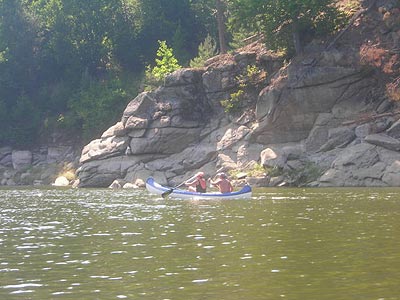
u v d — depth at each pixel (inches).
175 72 1712.6
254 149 1539.1
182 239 471.2
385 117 1375.5
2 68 2647.6
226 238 471.5
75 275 334.0
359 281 303.3
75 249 429.7
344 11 1622.8
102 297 281.0
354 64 1453.0
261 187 1370.6
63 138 2383.1
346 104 1451.8
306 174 1381.6
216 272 334.0
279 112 1497.3
